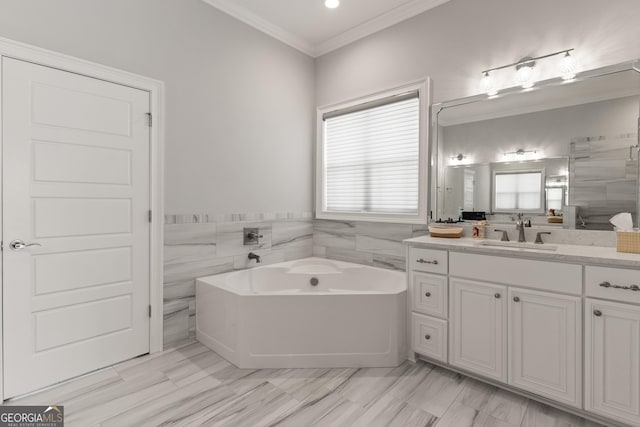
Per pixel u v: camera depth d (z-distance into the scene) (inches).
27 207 77.9
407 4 115.0
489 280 79.6
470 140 103.6
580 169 85.4
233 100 119.8
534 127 92.1
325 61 145.1
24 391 78.0
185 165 107.0
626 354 63.0
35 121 78.5
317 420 69.8
